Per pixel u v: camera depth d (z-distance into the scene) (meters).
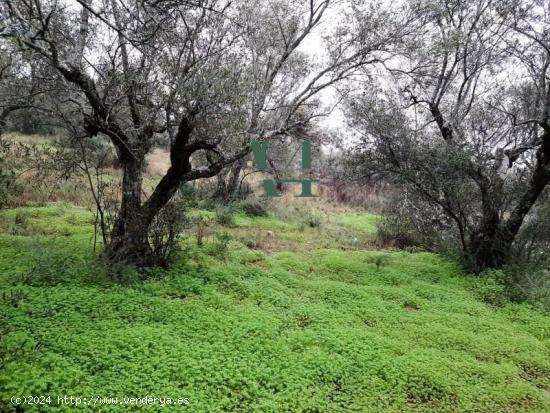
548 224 11.71
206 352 6.25
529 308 9.58
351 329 7.65
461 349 7.50
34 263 8.74
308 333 7.30
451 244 13.15
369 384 6.13
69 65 8.17
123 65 9.02
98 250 9.91
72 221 12.89
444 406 5.87
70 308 7.04
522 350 7.59
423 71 12.64
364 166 12.35
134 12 8.21
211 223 15.05
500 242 11.62
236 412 5.21
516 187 12.23
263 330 7.14
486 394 6.20
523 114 12.09
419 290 10.26
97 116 8.76
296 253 12.88
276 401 5.50
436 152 11.39
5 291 7.31
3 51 8.43
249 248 12.88
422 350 7.23
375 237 15.95
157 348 6.17
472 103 13.23
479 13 12.56
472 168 11.40
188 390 5.39
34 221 12.48
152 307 7.53
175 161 9.27
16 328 6.23
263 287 9.30
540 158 11.17
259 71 11.43
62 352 5.80
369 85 12.27
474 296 10.26
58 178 10.98
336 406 5.58
